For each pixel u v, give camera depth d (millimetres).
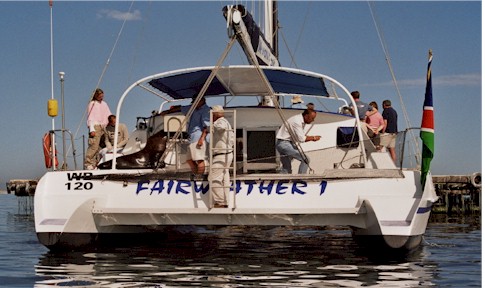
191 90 10812
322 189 7957
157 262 7832
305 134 10039
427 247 9797
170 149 8516
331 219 7977
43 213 8320
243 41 7727
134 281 6551
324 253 8750
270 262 7855
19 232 13547
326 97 11453
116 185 8266
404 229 7730
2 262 7914
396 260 8102
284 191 7973
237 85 10266
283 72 9109
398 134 8695
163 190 8172
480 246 9977
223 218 8031
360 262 7855
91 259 8047
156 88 10438
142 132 10625
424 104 7941
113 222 8336
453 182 21438
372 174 7930
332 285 6352
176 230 10914
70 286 6340
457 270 7352
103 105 10828
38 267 7480
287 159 9133
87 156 10531
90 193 8281
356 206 7875
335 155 9852
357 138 9852
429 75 7930
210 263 7766
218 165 7957
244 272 7078
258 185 8031
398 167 8695
